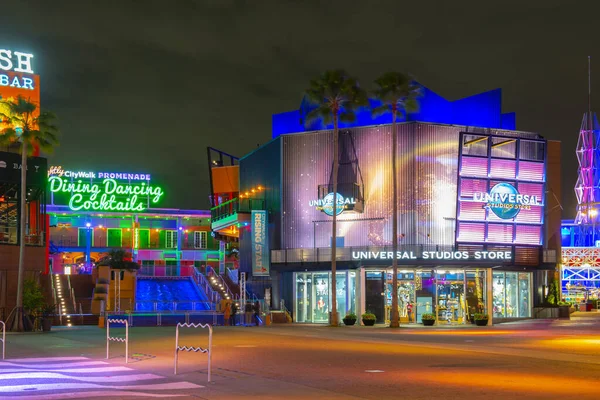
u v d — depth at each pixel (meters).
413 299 58.56
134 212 104.44
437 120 63.47
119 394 16.59
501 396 16.14
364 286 58.56
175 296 72.69
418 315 58.38
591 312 92.06
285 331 43.62
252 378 19.81
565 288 113.69
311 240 63.22
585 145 119.81
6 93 72.31
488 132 63.00
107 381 19.27
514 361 24.36
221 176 78.00
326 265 59.97
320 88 54.47
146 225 108.31
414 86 53.28
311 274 61.84
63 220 104.06
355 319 54.69
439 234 60.62
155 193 105.81
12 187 56.34
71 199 101.88
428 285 58.78
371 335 40.03
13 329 44.59
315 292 61.44
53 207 101.25
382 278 58.75
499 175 62.31
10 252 54.44
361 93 54.38
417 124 61.03
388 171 61.34
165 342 33.78
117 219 106.88
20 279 46.25
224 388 17.78
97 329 47.44
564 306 66.06
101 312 55.09
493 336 38.69
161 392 17.05
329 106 54.72
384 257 57.38
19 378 20.02
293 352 28.27
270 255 62.97
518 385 18.06
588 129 120.38
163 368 22.53
